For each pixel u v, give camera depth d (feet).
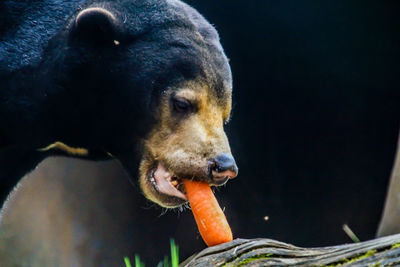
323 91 59.72
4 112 22.00
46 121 21.94
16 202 49.16
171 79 20.63
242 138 60.29
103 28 20.98
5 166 23.41
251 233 59.11
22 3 22.38
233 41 59.00
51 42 21.79
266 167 60.08
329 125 59.77
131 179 21.97
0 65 21.90
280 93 60.23
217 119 20.88
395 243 14.67
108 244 52.90
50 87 21.50
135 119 21.12
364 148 59.21
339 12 56.54
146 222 55.16
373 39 57.41
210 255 16.20
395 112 58.34
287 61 59.41
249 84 60.18
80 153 22.67
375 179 58.75
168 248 55.72
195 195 20.47
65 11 22.26
